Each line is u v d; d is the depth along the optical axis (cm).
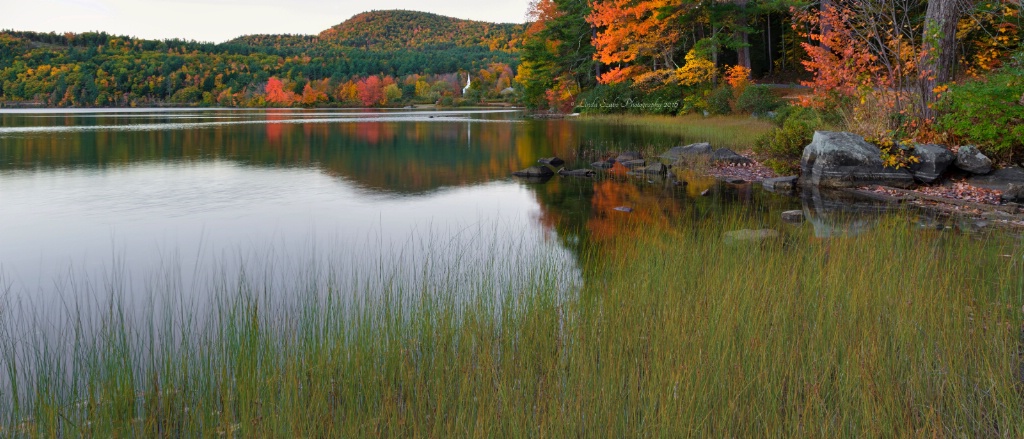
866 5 1537
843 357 387
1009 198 1111
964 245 752
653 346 397
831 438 316
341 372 394
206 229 973
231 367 389
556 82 5675
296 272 706
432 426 336
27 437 335
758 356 387
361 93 12362
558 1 5206
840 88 1639
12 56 12675
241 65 13612
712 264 619
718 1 3838
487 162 1956
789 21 4428
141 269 735
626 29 4153
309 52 16325
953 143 1363
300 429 325
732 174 1583
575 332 438
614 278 617
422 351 421
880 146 1350
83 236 920
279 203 1219
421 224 1018
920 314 450
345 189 1407
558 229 966
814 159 1403
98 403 356
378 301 534
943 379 364
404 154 2208
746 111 3391
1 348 466
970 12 1627
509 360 391
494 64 14488
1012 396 345
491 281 579
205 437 334
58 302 601
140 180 1523
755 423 328
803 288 526
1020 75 1251
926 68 1457
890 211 1070
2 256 802
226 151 2300
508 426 326
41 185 1423
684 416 320
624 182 1494
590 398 345
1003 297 489
